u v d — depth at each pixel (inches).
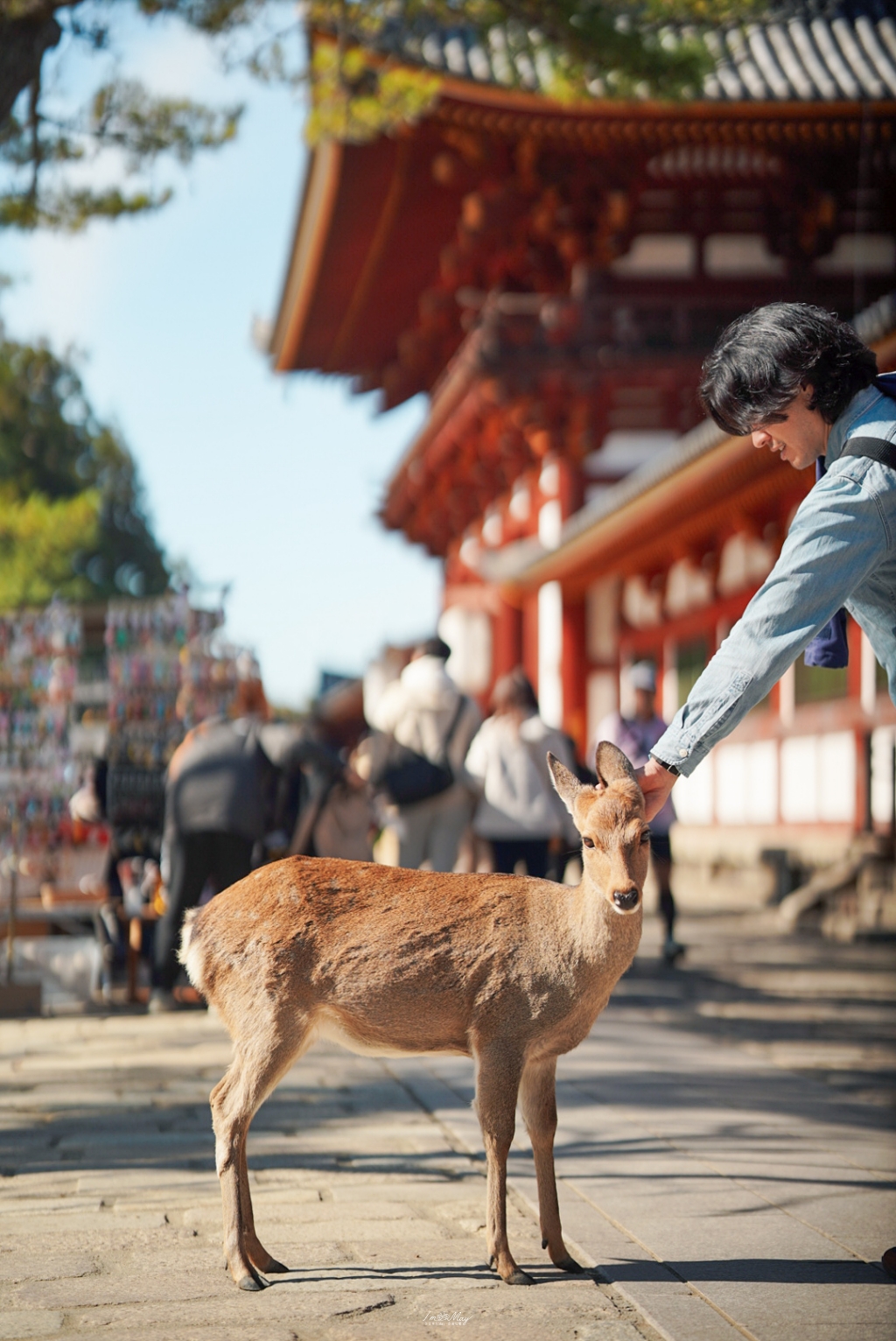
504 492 1061.8
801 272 842.8
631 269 850.1
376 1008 140.8
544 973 138.5
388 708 353.7
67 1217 162.4
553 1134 145.6
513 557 952.3
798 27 823.1
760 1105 228.5
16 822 378.3
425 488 1242.6
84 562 2213.3
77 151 366.3
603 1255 147.0
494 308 850.8
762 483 617.6
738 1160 190.4
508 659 1083.3
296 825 366.9
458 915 141.6
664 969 449.4
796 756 707.4
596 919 137.0
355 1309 130.5
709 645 788.0
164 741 377.1
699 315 838.5
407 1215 164.1
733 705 129.9
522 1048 138.9
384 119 381.7
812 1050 300.4
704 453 570.9
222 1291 135.6
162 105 365.4
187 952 147.5
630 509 697.0
